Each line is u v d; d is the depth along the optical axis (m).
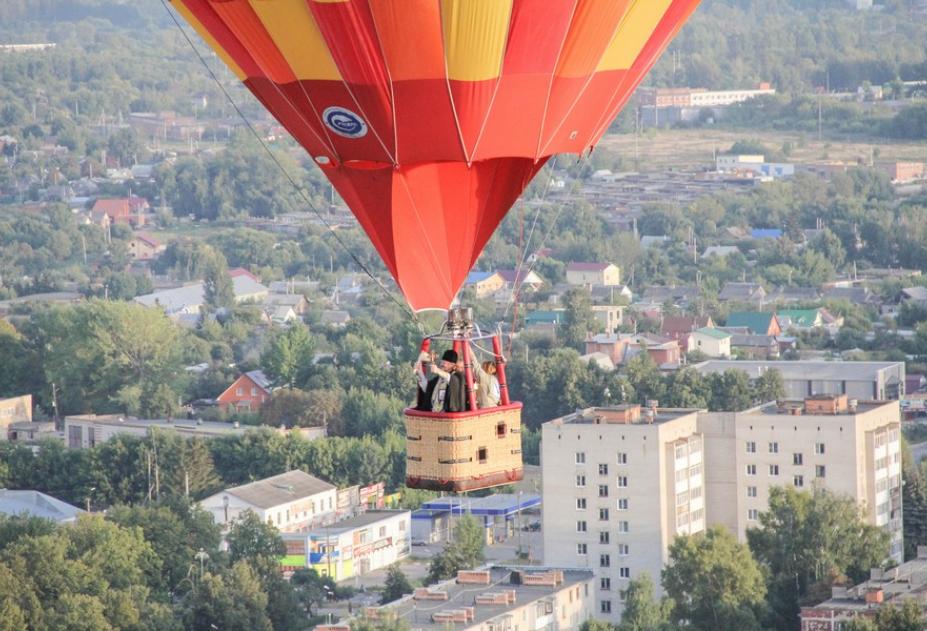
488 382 84.94
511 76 87.81
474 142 89.31
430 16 85.44
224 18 89.81
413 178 90.81
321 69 88.44
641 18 90.25
